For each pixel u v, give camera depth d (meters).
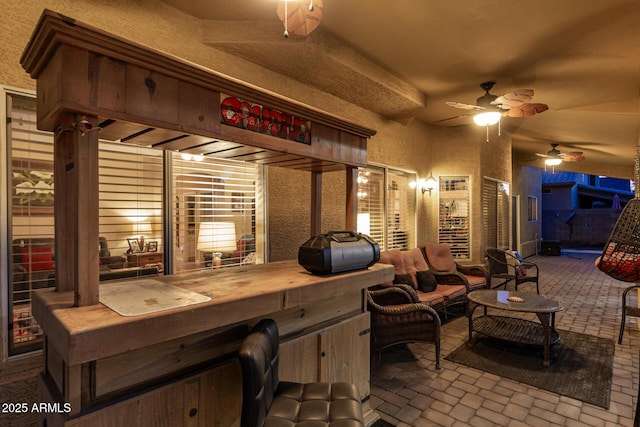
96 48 1.13
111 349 1.04
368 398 2.21
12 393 1.90
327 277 1.85
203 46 2.74
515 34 2.93
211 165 2.87
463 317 4.48
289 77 3.39
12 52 1.92
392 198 5.04
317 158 2.03
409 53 3.30
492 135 6.14
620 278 2.70
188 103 1.39
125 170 2.40
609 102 4.59
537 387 2.63
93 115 1.16
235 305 1.37
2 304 1.89
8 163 1.92
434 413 2.31
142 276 2.42
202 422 1.35
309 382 1.83
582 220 13.68
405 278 4.01
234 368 1.46
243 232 3.11
